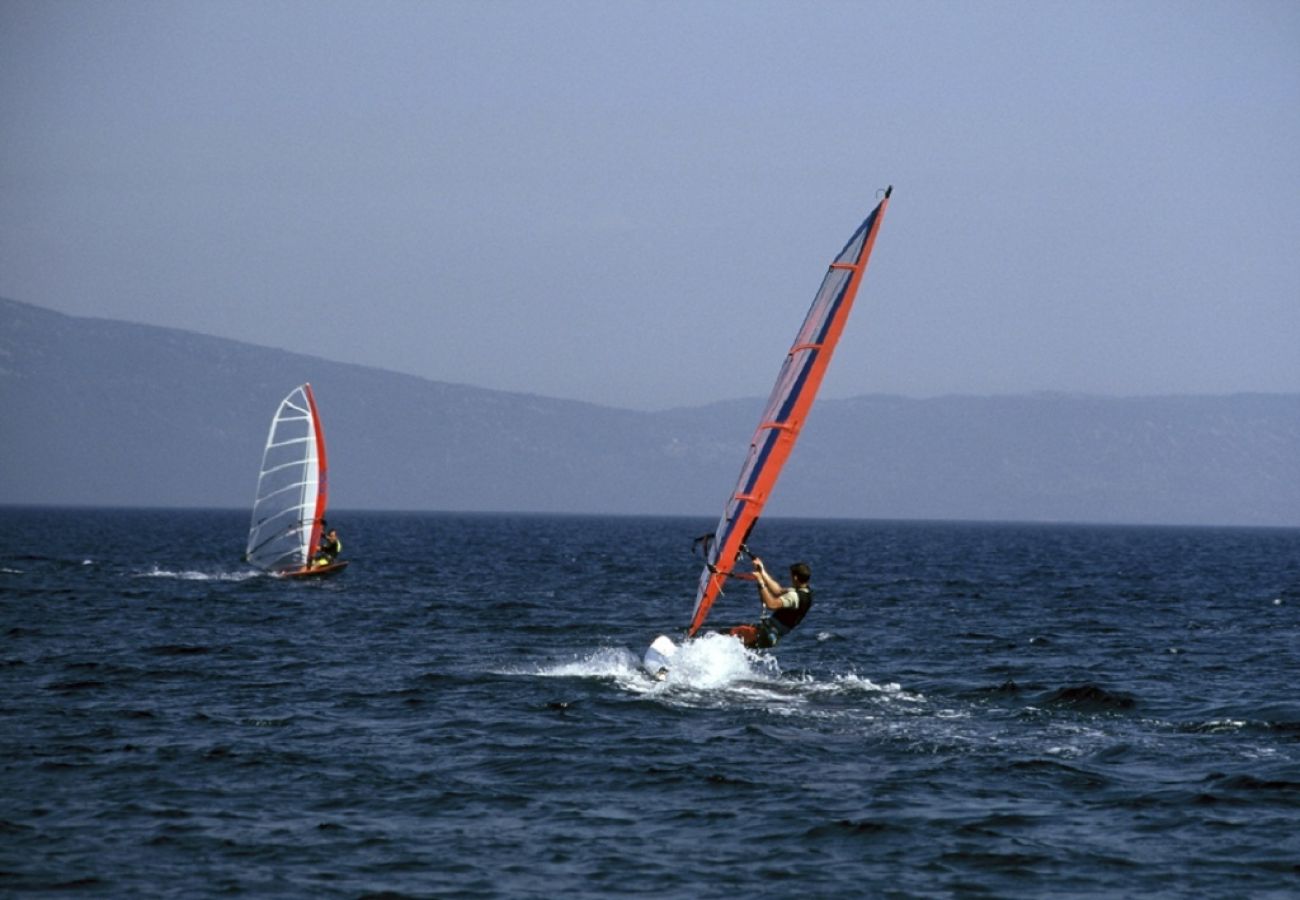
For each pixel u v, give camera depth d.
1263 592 184.50
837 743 60.16
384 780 53.03
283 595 140.25
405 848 44.84
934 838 46.31
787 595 72.19
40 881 41.06
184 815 47.91
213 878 41.72
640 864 43.56
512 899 40.50
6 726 61.78
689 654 75.25
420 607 128.88
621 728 62.72
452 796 50.91
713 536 73.06
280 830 46.53
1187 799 51.25
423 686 74.75
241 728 62.44
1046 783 53.53
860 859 44.22
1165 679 83.75
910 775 54.47
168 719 64.31
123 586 147.62
